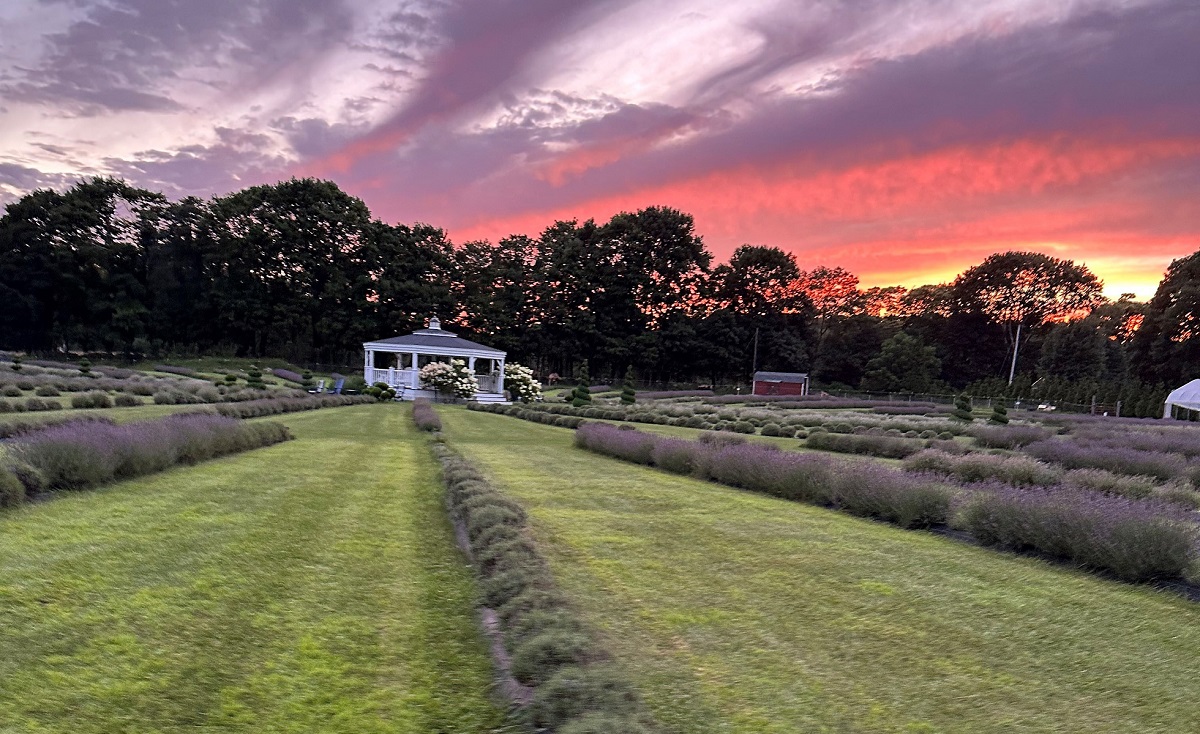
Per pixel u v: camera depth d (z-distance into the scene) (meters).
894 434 23.06
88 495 8.16
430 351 41.19
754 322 78.12
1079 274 77.88
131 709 3.48
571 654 3.94
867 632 4.87
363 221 68.25
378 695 3.76
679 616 5.05
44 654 4.01
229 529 6.97
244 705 3.58
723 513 9.16
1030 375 74.50
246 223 65.31
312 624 4.68
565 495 10.09
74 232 61.16
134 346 57.56
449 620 4.89
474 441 17.78
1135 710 3.80
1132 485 11.01
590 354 74.12
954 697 3.89
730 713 3.60
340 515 7.93
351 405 31.00
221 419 13.53
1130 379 66.38
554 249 77.50
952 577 6.34
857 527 8.61
